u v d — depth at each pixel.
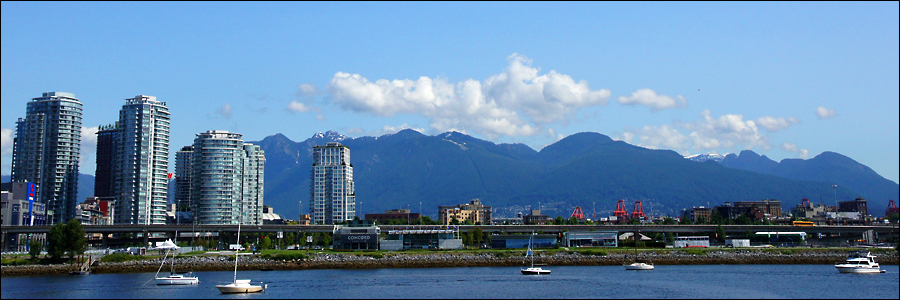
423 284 192.00
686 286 186.62
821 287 184.62
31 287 186.00
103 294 172.25
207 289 181.50
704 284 191.12
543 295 169.38
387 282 197.12
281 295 169.88
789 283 194.12
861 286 186.75
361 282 197.12
